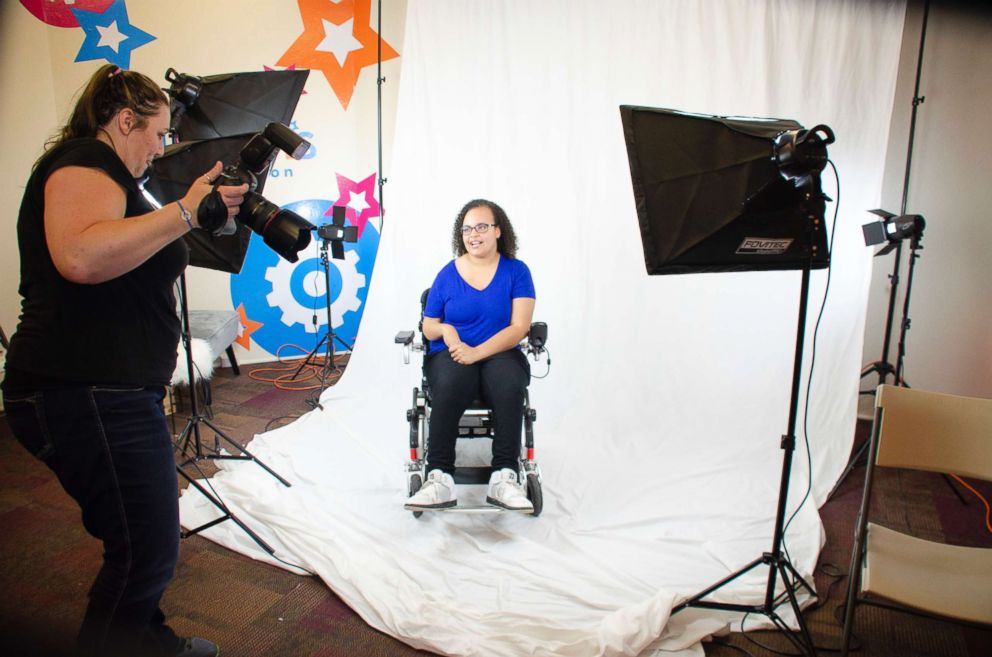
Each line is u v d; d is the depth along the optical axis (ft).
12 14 10.27
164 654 4.35
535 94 9.78
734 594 5.56
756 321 9.17
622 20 9.20
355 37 13.19
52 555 6.32
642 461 8.52
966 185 9.52
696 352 9.43
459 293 7.55
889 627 5.41
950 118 9.44
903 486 8.25
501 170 10.13
